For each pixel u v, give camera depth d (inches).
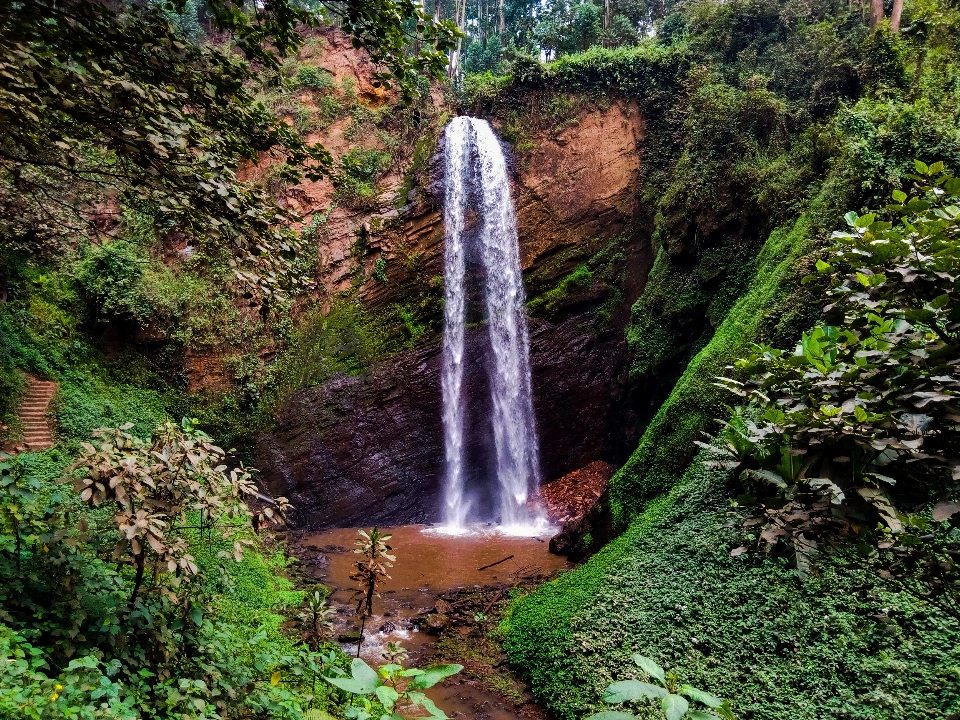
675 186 524.1
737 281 452.4
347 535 540.7
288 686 187.0
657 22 910.4
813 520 69.6
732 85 539.5
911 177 87.8
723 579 267.6
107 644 146.9
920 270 73.9
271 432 563.8
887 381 70.6
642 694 46.3
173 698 132.6
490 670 296.5
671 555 302.5
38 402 419.2
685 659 243.6
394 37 180.2
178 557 147.8
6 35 132.4
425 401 624.1
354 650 308.7
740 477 79.2
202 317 559.5
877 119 368.8
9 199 375.9
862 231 83.8
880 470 69.0
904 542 70.6
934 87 378.9
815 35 492.4
